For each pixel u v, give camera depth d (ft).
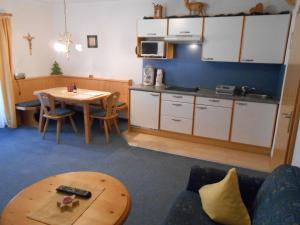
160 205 7.82
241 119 11.76
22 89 15.78
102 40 16.74
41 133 14.16
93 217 5.00
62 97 12.55
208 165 10.68
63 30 17.89
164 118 13.57
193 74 14.32
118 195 5.77
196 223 5.07
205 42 12.41
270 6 11.92
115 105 13.23
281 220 3.75
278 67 12.25
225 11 12.83
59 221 4.85
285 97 8.96
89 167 10.24
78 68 18.12
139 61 15.85
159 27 13.28
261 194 5.20
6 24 14.12
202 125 12.72
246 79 13.08
